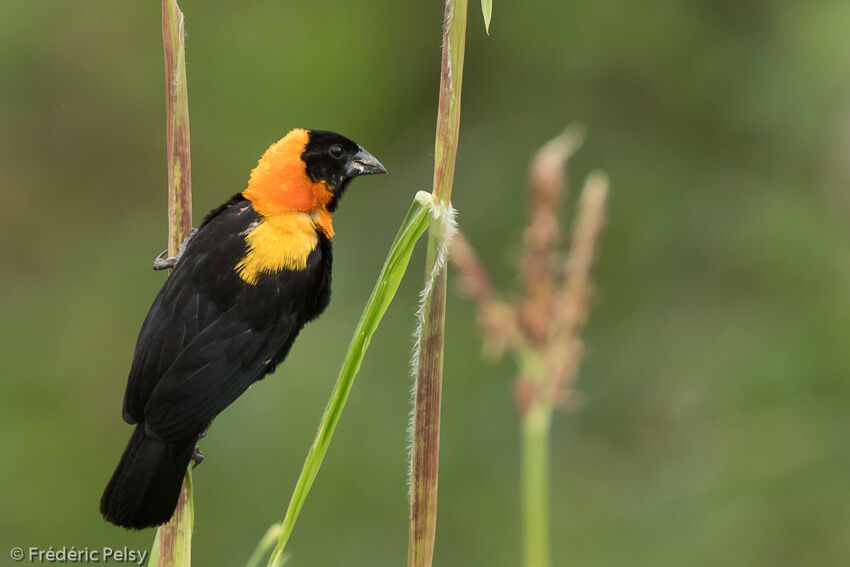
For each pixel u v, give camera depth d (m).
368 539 11.66
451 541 11.95
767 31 14.59
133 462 5.31
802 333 12.66
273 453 12.13
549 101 15.05
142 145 15.63
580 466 12.36
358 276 14.14
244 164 15.08
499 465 12.20
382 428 12.42
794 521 11.07
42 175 15.32
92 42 15.55
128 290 14.55
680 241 14.00
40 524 12.18
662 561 11.22
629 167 14.49
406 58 15.74
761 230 13.65
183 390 5.54
